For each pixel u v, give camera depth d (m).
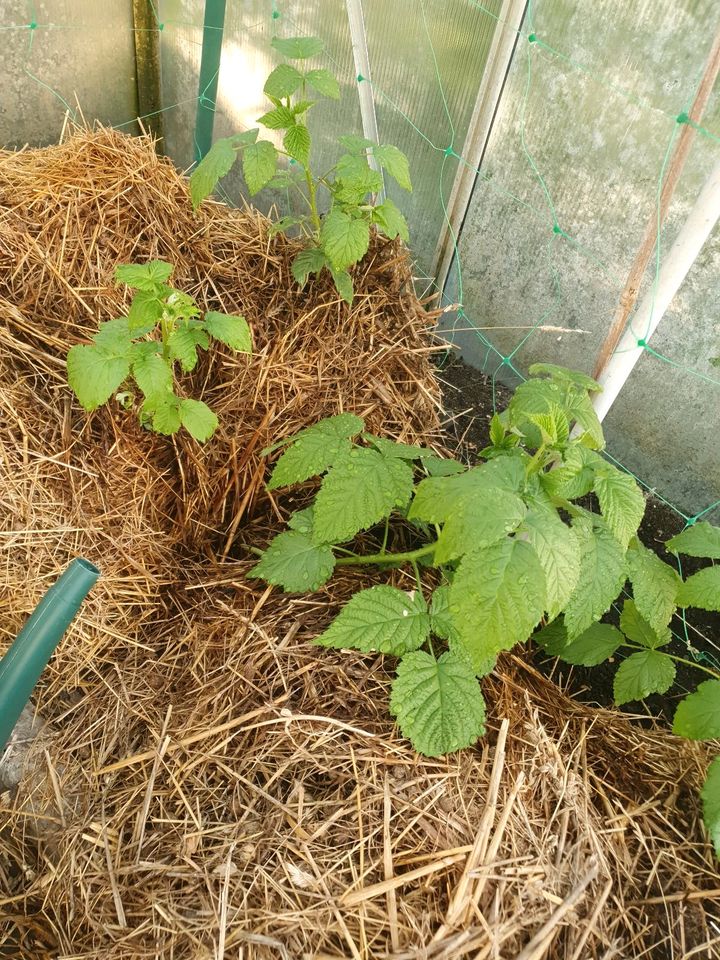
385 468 0.57
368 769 0.50
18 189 0.65
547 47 0.67
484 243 0.82
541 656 0.67
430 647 0.54
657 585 0.54
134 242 0.66
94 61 0.94
